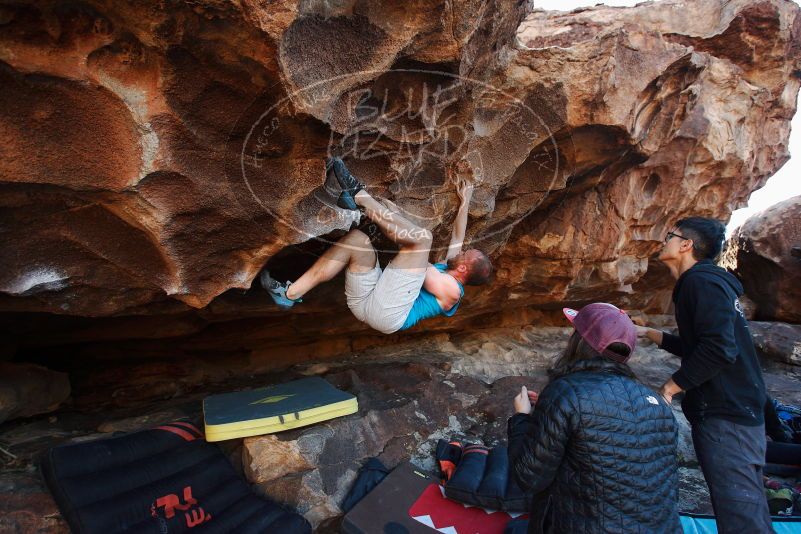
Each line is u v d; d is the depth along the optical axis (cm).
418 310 219
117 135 140
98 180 144
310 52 139
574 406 139
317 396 258
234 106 144
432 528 214
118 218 160
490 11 181
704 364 184
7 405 218
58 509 179
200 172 153
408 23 154
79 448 196
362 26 147
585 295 454
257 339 326
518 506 219
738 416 189
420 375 330
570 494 143
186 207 157
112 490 188
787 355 462
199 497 203
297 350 366
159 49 128
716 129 410
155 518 188
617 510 137
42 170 137
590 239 364
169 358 316
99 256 168
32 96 128
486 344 425
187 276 177
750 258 598
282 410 235
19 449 213
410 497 228
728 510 189
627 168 340
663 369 425
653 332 235
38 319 228
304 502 218
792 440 292
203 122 145
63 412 267
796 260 552
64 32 123
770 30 420
